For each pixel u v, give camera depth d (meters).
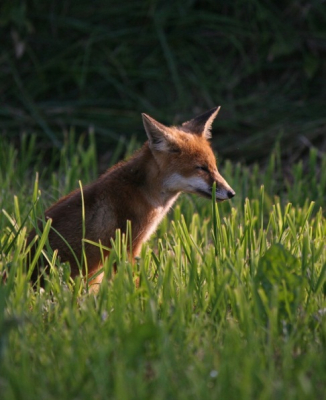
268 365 6.47
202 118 11.91
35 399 5.65
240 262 8.50
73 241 9.91
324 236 10.52
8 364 6.10
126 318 7.48
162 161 10.73
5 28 20.89
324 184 14.48
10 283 7.74
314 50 19.89
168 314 7.49
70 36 20.98
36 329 7.13
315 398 5.91
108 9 20.86
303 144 18.30
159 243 9.84
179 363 6.37
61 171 16.16
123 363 6.12
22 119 19.64
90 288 9.27
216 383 6.05
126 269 8.54
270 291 7.79
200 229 11.92
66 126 19.83
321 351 6.94
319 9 19.89
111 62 20.61
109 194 10.30
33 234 10.09
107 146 19.78
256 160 18.58
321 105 19.50
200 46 20.75
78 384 5.95
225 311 7.71
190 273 8.05
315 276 8.64
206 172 11.04
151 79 20.50
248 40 20.48
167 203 11.09
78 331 6.84
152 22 20.70
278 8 20.55
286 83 20.25
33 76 20.69
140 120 19.73
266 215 13.99
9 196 13.35
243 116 19.52
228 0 20.75
